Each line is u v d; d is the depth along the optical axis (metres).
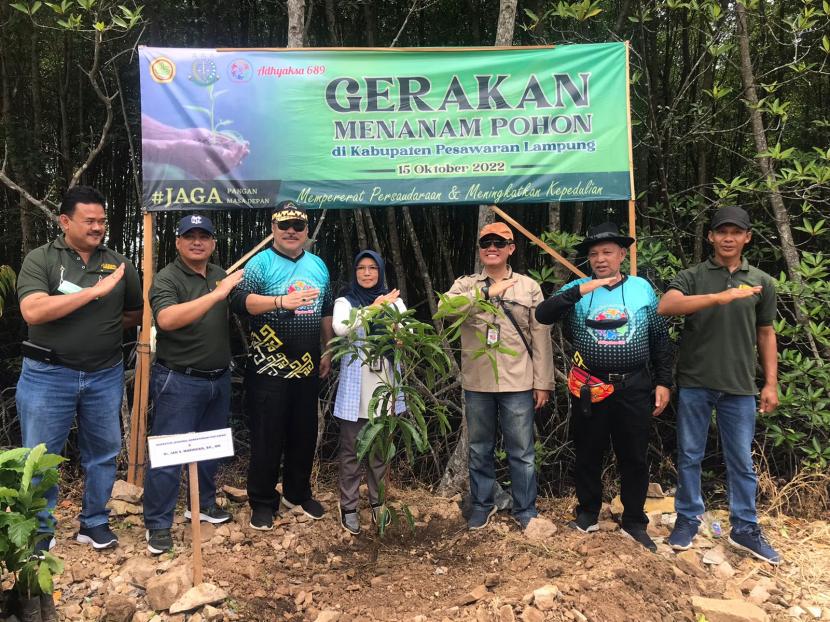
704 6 3.57
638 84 4.45
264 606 2.37
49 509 2.35
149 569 2.51
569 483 4.14
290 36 3.58
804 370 3.39
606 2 4.70
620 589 2.40
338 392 2.97
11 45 4.43
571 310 2.89
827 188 3.61
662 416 4.26
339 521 3.12
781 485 3.70
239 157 3.35
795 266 3.63
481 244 2.90
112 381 2.73
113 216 5.04
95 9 3.80
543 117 3.44
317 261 3.03
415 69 3.40
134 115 4.71
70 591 2.45
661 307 2.78
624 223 4.62
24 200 4.43
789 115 4.59
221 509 3.13
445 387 3.91
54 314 2.40
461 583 2.55
